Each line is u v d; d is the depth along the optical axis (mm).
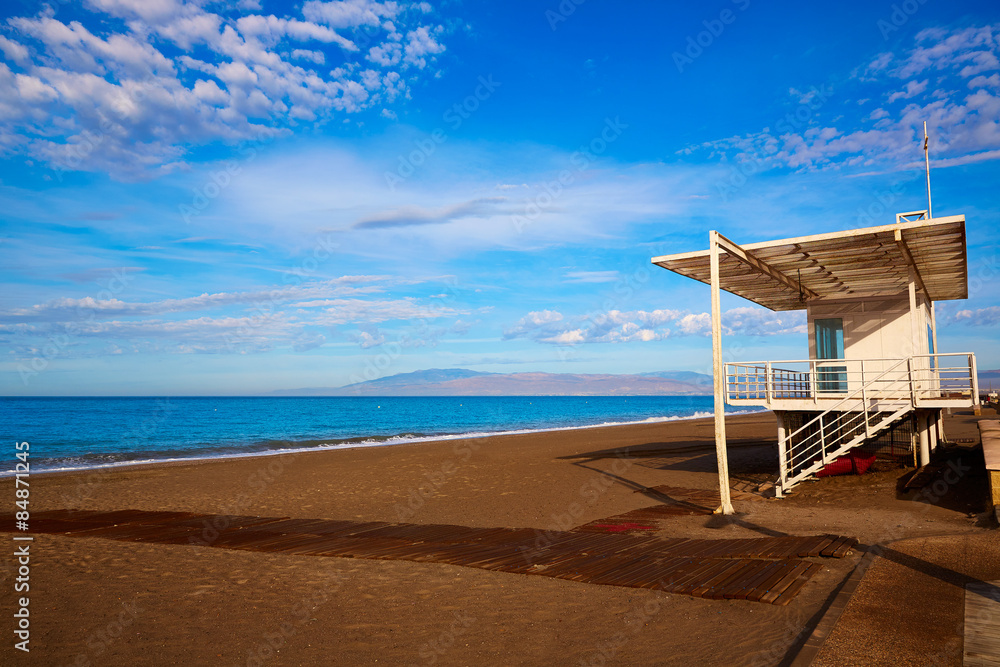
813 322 17203
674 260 13570
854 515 11180
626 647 5328
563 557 8695
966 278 15336
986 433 14031
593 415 90250
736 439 31359
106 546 10227
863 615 5406
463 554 9148
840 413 16234
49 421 61625
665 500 14180
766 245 12258
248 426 58344
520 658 5211
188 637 5934
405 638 5793
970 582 6297
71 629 6211
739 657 4902
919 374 15445
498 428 57312
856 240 11555
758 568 7449
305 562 8945
